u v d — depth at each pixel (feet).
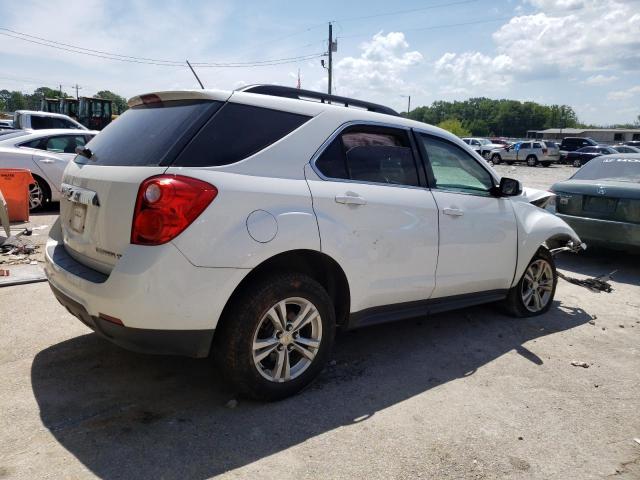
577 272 23.81
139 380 11.53
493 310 17.65
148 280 8.94
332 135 11.53
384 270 12.10
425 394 11.56
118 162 10.24
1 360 12.24
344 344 14.26
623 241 22.88
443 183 13.89
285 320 10.53
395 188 12.49
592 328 16.39
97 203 10.06
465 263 14.10
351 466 8.89
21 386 11.03
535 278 17.12
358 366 12.87
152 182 9.12
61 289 10.62
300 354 11.25
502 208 15.29
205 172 9.51
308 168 10.96
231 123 10.25
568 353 14.28
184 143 9.64
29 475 8.24
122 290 9.00
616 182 23.91
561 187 25.14
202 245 9.21
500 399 11.50
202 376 11.83
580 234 24.16
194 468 8.61
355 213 11.41
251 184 9.91
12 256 21.13
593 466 9.26
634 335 15.90
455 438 9.88
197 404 10.61
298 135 10.99
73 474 8.31
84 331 14.06
